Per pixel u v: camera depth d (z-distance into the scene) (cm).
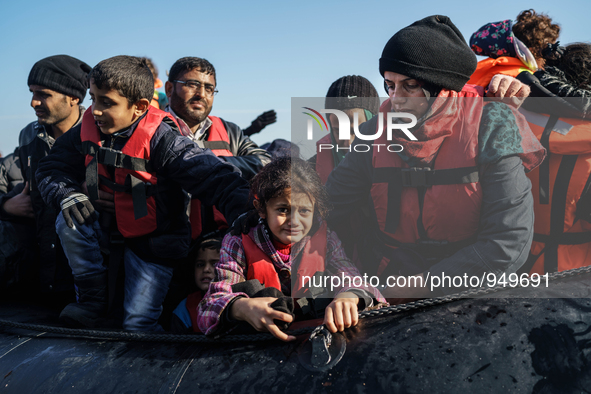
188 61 226
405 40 126
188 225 178
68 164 171
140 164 157
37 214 200
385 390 91
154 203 162
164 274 172
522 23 194
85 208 158
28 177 211
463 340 97
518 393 86
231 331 119
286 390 96
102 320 164
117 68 152
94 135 163
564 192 144
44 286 200
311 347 104
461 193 125
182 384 104
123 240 172
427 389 89
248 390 98
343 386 93
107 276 167
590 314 97
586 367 88
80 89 226
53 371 121
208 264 186
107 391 109
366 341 102
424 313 107
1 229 202
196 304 181
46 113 217
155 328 172
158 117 164
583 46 183
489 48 183
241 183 152
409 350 97
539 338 94
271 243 126
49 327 146
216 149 235
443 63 125
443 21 141
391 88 135
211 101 231
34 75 213
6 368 130
